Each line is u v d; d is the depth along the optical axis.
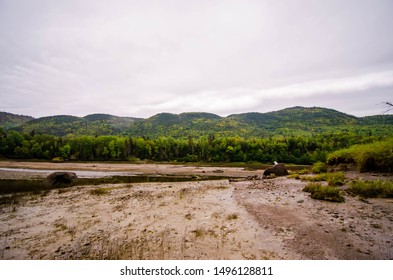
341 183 10.79
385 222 5.82
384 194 8.30
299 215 6.88
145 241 5.70
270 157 80.44
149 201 10.70
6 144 75.31
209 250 5.00
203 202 9.84
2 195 14.02
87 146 81.69
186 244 5.38
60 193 14.33
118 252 5.12
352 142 78.38
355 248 4.59
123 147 83.44
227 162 81.44
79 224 7.42
